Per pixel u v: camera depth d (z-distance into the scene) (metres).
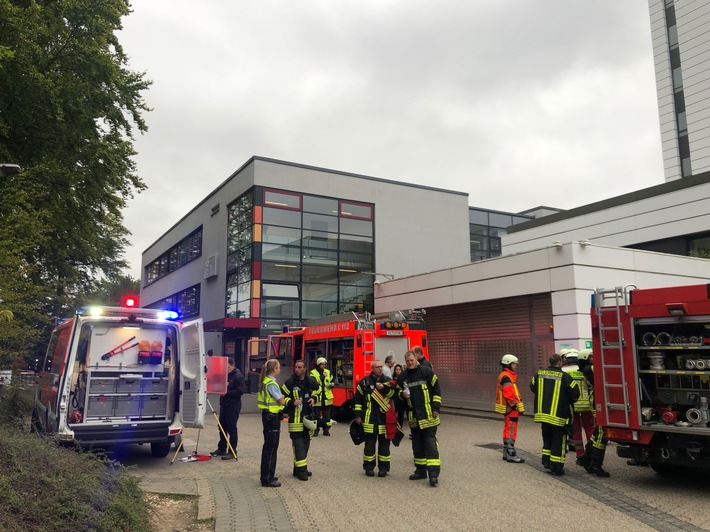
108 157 15.53
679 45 37.72
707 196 20.20
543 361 14.78
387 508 6.04
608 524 5.42
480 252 33.25
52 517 4.32
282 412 7.43
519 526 5.37
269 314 25.17
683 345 6.68
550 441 7.89
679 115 37.84
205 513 5.88
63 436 7.79
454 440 11.04
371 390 7.78
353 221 28.08
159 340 9.49
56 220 15.43
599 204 24.02
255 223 25.42
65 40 14.16
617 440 7.14
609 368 7.24
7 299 10.57
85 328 8.98
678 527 5.32
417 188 30.11
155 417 9.02
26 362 13.09
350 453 9.69
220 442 9.48
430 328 18.92
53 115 13.49
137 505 5.41
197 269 32.84
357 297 27.56
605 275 14.15
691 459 6.64
